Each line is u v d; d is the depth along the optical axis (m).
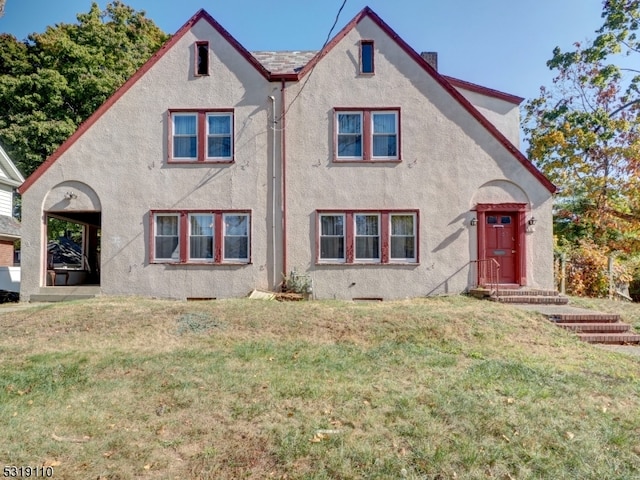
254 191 12.57
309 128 12.62
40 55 25.48
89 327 8.00
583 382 5.29
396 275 12.39
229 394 4.83
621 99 19.38
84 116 25.64
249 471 3.28
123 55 26.36
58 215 14.38
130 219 12.51
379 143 12.73
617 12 18.45
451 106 12.62
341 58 12.73
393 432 3.87
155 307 9.50
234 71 12.69
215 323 8.23
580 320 8.96
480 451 3.52
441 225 12.45
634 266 16.75
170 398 4.73
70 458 3.45
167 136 12.59
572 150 19.03
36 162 24.39
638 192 17.16
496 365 5.95
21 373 5.55
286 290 12.23
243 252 12.62
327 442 3.68
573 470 3.30
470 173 12.50
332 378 5.38
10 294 13.88
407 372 5.67
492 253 12.38
